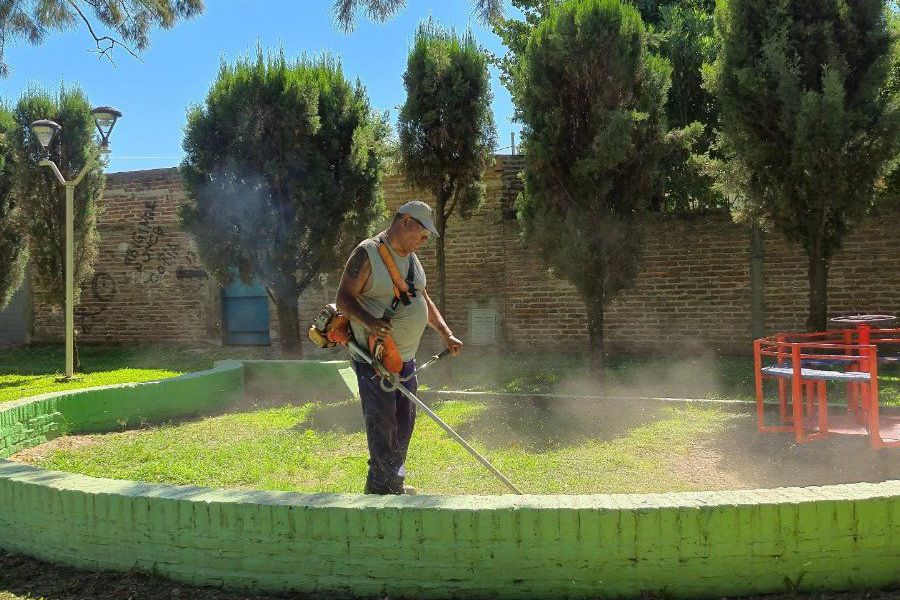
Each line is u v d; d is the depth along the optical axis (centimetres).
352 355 451
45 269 1299
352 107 1237
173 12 1062
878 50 838
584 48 891
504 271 1347
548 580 321
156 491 362
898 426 588
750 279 1195
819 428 566
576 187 909
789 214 867
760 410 616
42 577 360
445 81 1090
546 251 936
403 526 325
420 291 461
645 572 318
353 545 329
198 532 344
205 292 1573
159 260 1598
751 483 518
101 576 354
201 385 862
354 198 1215
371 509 327
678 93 1284
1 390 1059
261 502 338
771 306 1184
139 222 1606
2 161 1362
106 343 1638
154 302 1605
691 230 1227
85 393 748
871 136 828
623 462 573
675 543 317
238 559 339
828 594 318
